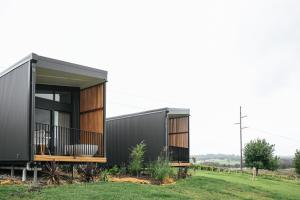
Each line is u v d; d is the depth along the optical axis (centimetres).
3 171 1382
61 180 1134
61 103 1437
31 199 822
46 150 1175
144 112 1792
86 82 1409
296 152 3522
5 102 1201
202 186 1366
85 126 1422
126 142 1858
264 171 3519
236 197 1253
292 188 1859
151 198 959
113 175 1469
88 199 859
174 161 1773
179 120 1862
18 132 1093
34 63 1083
